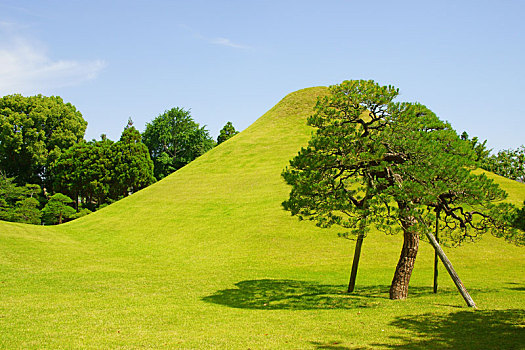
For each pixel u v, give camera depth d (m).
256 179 45.28
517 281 20.91
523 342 9.73
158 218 39.44
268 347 9.62
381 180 16.02
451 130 17.34
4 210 57.69
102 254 29.75
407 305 14.91
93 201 83.31
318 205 17.12
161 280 21.17
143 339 10.36
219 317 13.20
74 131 76.88
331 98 17.33
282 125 61.47
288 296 17.20
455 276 14.94
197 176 50.34
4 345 9.74
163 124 86.06
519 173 71.00
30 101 72.62
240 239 31.52
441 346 9.51
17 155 70.44
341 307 14.96
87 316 13.04
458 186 15.58
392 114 16.75
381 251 28.38
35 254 27.12
